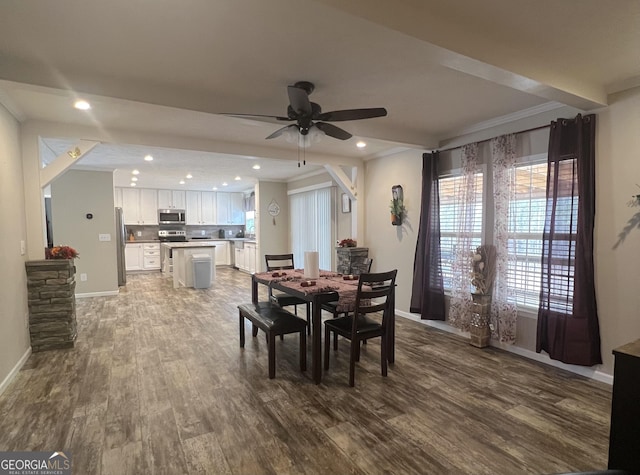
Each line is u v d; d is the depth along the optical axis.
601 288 2.92
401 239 5.07
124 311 5.29
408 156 4.92
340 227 6.72
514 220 3.55
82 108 3.21
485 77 2.28
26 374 3.05
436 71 2.52
